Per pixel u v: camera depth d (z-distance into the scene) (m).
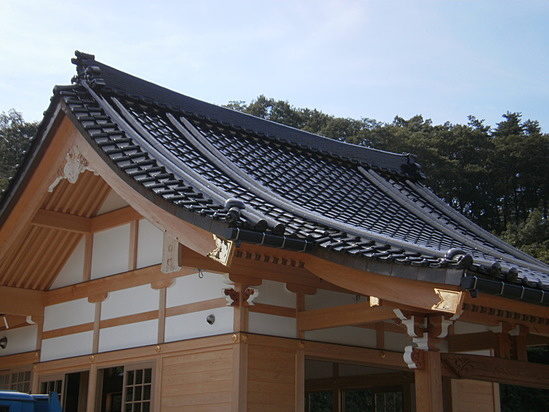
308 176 10.46
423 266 5.68
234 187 8.00
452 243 9.11
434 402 6.66
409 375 11.38
